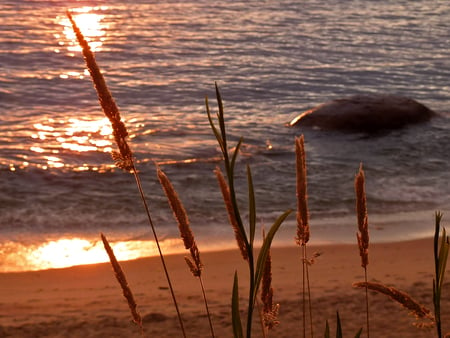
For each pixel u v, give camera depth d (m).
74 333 9.02
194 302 10.34
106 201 16.89
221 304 10.12
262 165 20.14
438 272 2.33
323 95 31.05
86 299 10.78
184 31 45.72
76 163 19.78
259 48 40.88
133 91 30.73
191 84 32.28
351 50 40.88
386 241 14.26
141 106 28.27
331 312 9.51
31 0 56.59
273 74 34.50
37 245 14.20
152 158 20.39
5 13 50.56
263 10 54.53
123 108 27.81
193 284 11.60
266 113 27.42
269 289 2.84
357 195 2.94
